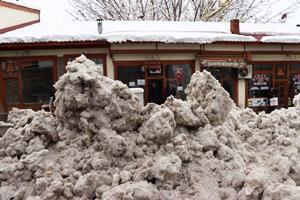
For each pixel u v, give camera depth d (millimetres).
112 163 2566
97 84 2740
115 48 11883
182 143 2654
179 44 12281
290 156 2990
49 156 2688
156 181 2428
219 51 12703
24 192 2477
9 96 12031
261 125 3439
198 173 2559
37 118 2904
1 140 2875
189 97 3338
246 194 2295
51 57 11914
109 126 2711
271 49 13219
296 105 4344
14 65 11977
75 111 2818
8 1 13305
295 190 2240
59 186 2371
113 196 2182
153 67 12227
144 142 2664
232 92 13094
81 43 11594
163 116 2689
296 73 13688
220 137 2898
